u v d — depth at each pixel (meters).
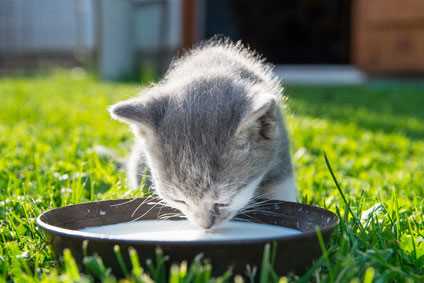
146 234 0.44
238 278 0.36
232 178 0.46
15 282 0.38
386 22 1.90
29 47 2.53
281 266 0.37
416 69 1.88
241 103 0.47
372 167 0.72
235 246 0.36
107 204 0.46
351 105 1.38
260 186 0.53
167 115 0.47
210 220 0.45
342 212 0.50
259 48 2.40
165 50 2.13
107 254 0.37
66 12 2.44
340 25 2.33
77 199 0.52
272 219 0.46
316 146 0.81
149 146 0.48
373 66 1.93
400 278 0.39
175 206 0.47
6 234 0.46
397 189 0.59
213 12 2.30
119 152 0.76
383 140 0.89
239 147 0.47
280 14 2.38
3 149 0.73
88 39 2.39
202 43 0.73
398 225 0.46
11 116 1.09
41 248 0.44
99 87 1.64
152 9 2.13
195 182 0.45
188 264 0.36
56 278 0.37
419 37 1.87
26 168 0.63
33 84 1.78
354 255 0.41
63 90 1.57
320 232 0.38
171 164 0.46
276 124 0.50
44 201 0.53
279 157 0.53
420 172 0.68
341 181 0.60
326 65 2.18
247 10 2.37
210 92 0.48
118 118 0.47
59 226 0.42
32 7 2.50
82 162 0.64
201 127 0.46
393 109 1.33
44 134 0.86
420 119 1.16
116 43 2.01
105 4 2.00
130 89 1.54
